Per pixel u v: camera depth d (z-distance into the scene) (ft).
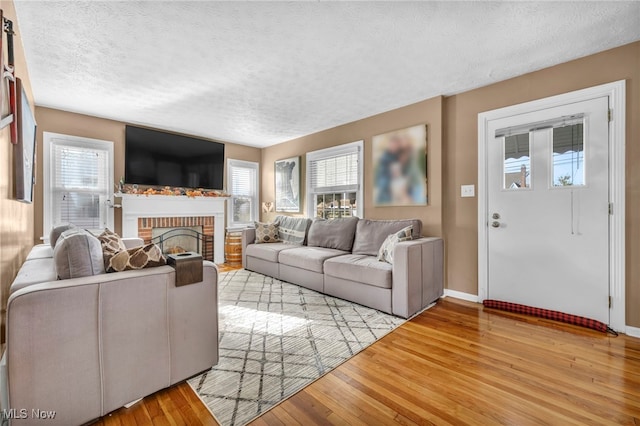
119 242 6.31
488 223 9.69
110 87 9.74
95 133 12.78
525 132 8.93
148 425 4.25
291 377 5.46
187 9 5.93
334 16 6.18
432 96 10.68
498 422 4.29
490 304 9.34
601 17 6.22
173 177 15.07
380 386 5.19
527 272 8.90
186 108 11.81
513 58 7.98
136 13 6.04
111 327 4.43
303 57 7.88
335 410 4.57
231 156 17.78
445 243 10.74
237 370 5.69
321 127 14.61
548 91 8.50
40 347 3.89
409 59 8.01
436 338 7.12
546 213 8.55
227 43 7.19
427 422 4.30
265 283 12.17
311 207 15.74
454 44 7.29
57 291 4.00
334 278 10.21
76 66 8.29
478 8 5.94
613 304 7.50
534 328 7.70
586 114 7.88
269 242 14.85
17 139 5.39
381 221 11.56
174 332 5.11
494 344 6.79
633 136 7.22
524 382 5.28
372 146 12.74
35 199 11.28
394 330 7.59
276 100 10.96
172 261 5.27
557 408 4.58
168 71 8.64
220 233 17.03
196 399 4.82
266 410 4.57
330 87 9.85
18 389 3.76
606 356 6.18
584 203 7.93
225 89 9.95
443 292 10.52
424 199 10.96
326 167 14.88
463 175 10.27
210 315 5.59
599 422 4.28
